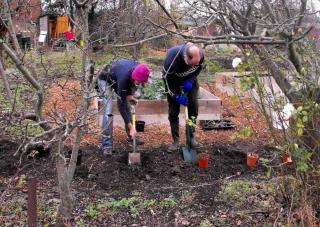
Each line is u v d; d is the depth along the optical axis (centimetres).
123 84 566
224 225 430
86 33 353
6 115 353
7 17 337
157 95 820
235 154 620
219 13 330
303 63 379
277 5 381
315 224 384
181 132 728
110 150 603
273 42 329
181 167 575
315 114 374
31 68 351
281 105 399
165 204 471
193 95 608
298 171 379
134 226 432
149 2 565
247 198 479
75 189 506
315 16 378
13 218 432
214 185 518
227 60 1134
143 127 724
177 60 569
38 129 607
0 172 541
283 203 446
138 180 539
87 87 359
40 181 520
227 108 859
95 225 432
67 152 581
